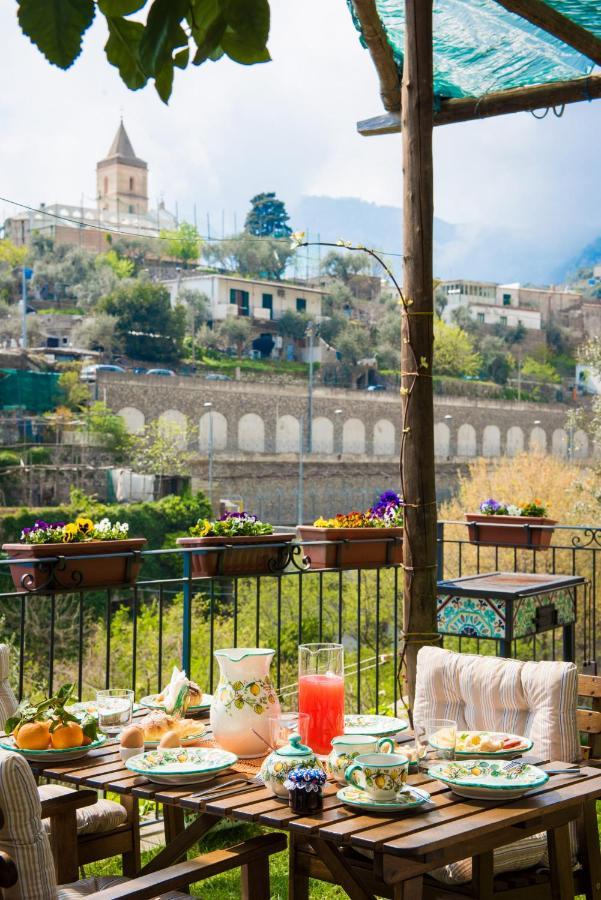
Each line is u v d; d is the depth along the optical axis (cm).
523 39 418
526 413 5738
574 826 222
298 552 437
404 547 358
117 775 200
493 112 425
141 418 4475
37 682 2180
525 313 8769
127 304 6425
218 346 6812
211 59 81
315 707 210
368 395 5197
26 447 4088
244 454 4388
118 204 10306
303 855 223
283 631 2056
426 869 165
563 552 1994
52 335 6388
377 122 409
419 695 254
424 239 352
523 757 217
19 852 156
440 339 7619
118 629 2361
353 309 7994
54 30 79
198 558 407
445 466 5141
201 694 261
